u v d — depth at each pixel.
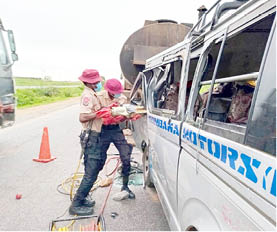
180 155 2.38
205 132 1.89
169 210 2.71
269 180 1.14
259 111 1.31
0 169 5.53
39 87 33.47
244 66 2.97
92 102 3.45
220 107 2.47
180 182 2.32
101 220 3.20
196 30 3.07
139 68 7.97
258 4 1.56
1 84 6.80
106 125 3.64
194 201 1.98
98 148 3.52
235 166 1.42
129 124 6.10
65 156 6.59
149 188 4.61
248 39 2.57
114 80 3.60
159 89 4.25
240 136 1.44
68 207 3.89
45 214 3.68
